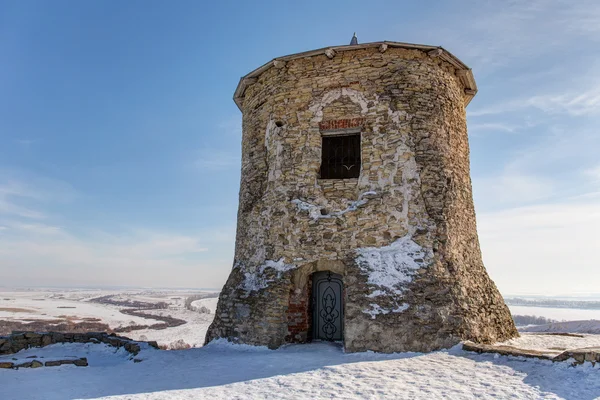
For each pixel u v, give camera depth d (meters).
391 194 8.58
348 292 8.05
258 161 9.95
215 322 9.34
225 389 5.45
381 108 8.97
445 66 9.67
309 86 9.48
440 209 8.58
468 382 5.43
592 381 5.17
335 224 8.69
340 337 8.74
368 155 8.88
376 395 5.01
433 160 8.79
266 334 8.27
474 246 9.52
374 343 7.52
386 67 9.12
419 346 7.35
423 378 5.67
